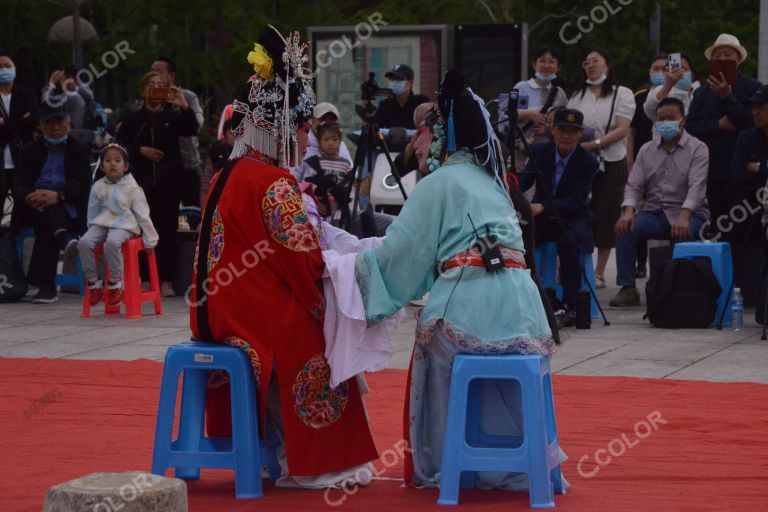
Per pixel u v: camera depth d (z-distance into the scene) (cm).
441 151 781
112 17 3338
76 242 1642
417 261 751
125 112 2256
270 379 768
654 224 1534
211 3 3152
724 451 845
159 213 1705
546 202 1409
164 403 748
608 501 726
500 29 2097
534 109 1667
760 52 1930
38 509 709
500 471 724
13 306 1659
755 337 1327
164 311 1591
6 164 1859
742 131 1490
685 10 3703
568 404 994
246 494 741
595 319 1466
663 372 1134
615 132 1653
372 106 1358
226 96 3356
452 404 725
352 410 772
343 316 754
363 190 1459
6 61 1802
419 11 3712
